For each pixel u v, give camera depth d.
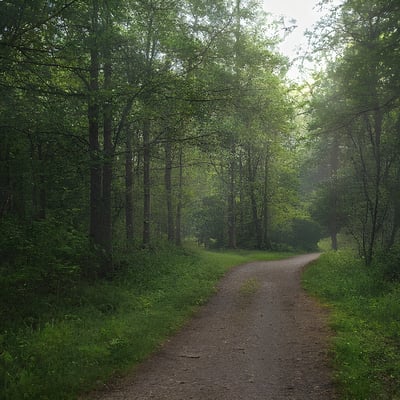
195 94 14.91
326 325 10.77
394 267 16.27
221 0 16.64
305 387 6.71
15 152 16.05
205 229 46.91
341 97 18.64
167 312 11.91
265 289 16.89
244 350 8.88
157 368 7.73
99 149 15.81
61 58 11.20
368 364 7.38
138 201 28.28
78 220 20.09
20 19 9.27
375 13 14.91
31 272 11.30
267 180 42.34
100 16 12.22
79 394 6.41
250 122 20.16
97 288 13.50
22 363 7.16
